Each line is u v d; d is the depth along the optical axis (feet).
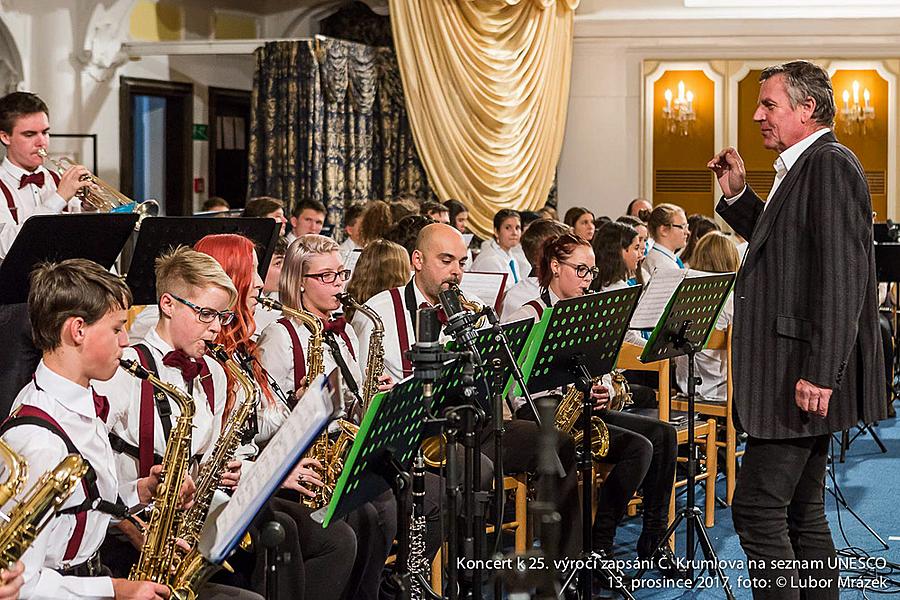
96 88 29.04
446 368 9.75
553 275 14.57
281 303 12.62
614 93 37.14
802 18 35.86
